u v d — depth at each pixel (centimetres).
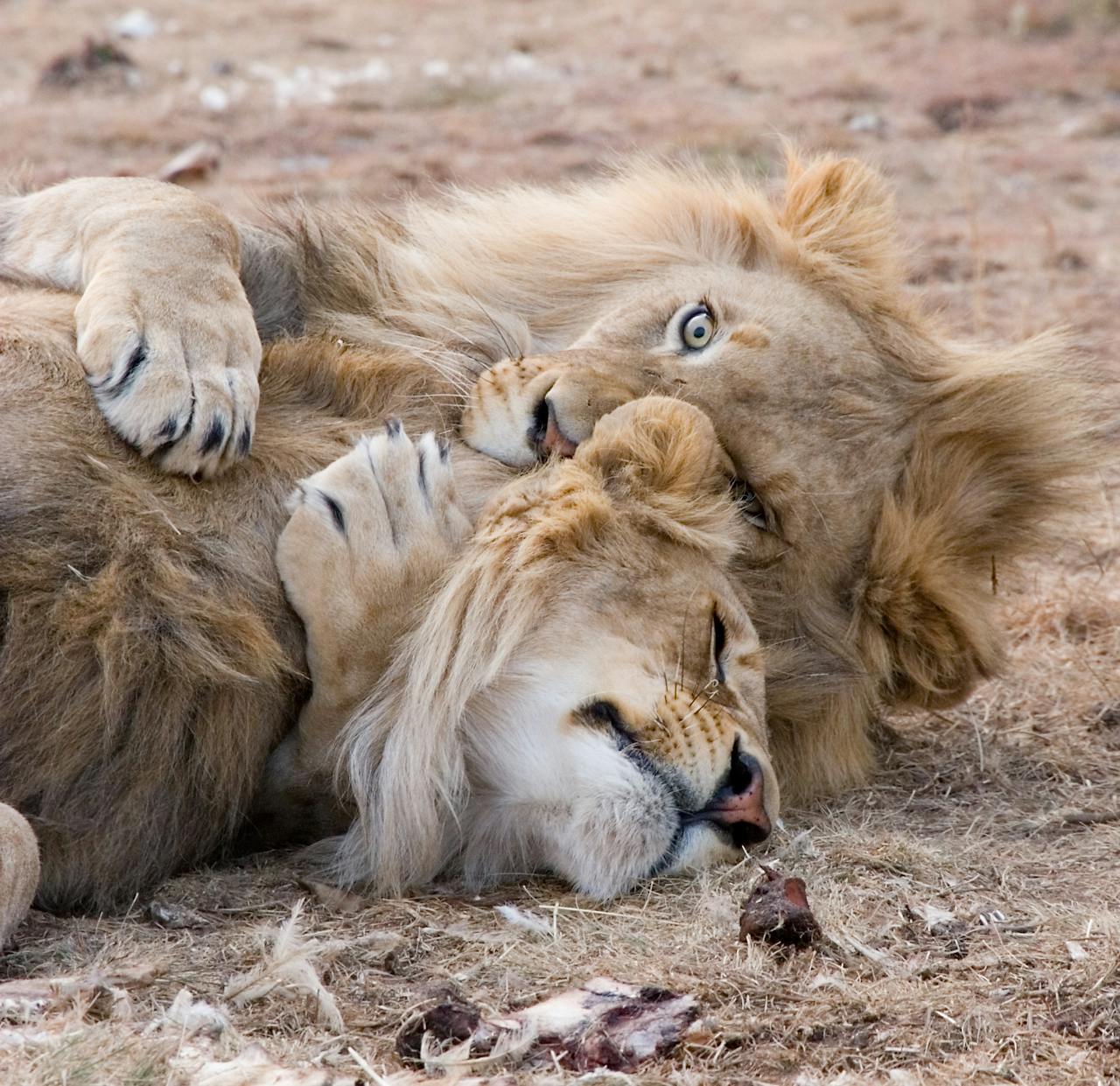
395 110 2678
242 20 3509
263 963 654
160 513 747
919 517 930
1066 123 2689
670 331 920
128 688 729
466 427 879
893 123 2650
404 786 770
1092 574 1237
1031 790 932
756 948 687
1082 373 1045
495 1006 639
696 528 809
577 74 3064
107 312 782
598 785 754
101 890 746
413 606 773
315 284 979
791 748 909
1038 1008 651
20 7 3516
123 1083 556
